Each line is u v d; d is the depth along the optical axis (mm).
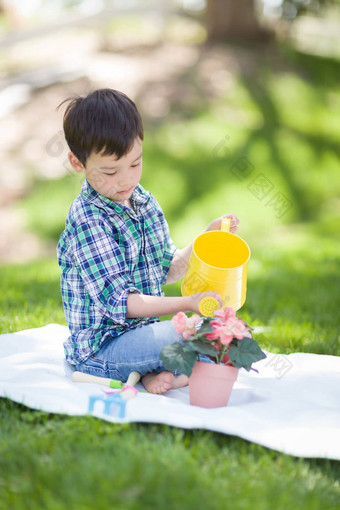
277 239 6832
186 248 2387
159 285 2303
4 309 3266
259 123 8656
